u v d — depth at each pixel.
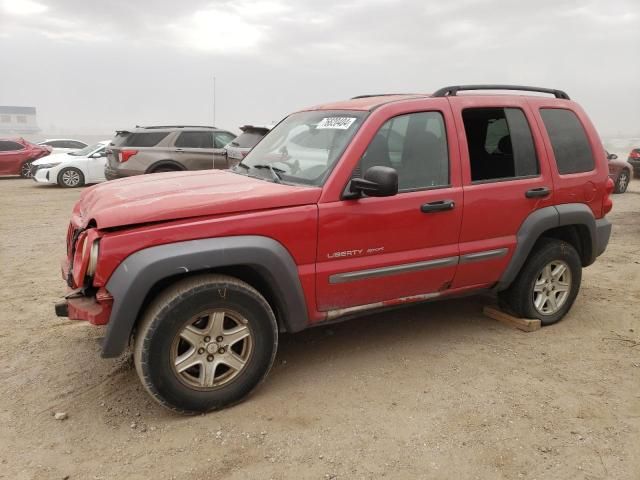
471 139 4.20
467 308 5.17
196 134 12.86
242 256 3.23
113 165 12.64
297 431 3.17
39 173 17.39
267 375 3.67
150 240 3.09
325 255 3.55
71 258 3.71
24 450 2.99
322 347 4.30
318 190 3.51
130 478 2.77
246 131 11.13
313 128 4.09
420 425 3.23
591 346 4.36
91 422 3.27
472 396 3.56
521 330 4.65
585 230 4.77
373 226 3.67
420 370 3.92
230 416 3.32
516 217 4.29
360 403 3.47
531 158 4.40
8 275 6.42
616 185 14.47
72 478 2.77
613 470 2.85
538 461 2.92
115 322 3.02
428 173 3.92
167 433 3.15
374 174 3.38
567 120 4.71
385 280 3.81
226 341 3.33
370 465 2.88
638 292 5.74
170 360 3.15
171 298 3.10
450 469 2.85
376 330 4.64
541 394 3.60
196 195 3.37
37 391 3.62
